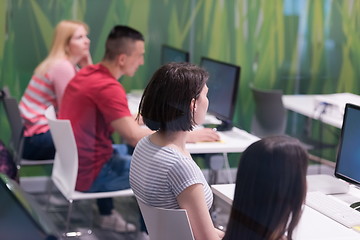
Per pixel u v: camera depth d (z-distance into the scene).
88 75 4.38
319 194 3.30
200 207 2.75
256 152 2.54
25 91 5.05
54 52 5.09
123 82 5.25
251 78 5.36
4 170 4.79
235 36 5.39
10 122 4.93
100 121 4.31
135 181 2.91
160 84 2.84
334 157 4.54
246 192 2.54
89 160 4.33
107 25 5.26
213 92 4.66
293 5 5.34
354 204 3.25
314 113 4.89
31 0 5.14
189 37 5.41
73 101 4.36
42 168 5.03
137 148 2.95
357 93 5.32
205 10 5.37
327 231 2.93
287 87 5.30
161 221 2.80
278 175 2.50
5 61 5.11
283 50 5.38
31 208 2.42
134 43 4.37
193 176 2.76
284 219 2.52
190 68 2.88
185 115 2.83
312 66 5.39
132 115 4.36
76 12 5.21
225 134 4.62
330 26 5.35
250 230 2.54
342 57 5.39
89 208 5.01
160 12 5.38
